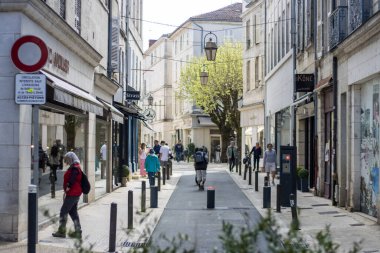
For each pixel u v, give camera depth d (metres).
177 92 62.91
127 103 31.94
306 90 22.38
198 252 11.01
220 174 37.75
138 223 7.41
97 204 19.39
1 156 11.91
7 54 11.93
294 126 26.19
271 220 5.21
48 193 14.34
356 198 16.64
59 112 15.49
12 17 11.95
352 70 16.42
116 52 24.84
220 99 53.94
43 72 12.84
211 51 28.58
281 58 32.31
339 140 18.03
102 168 22.75
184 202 20.59
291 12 27.92
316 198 20.73
